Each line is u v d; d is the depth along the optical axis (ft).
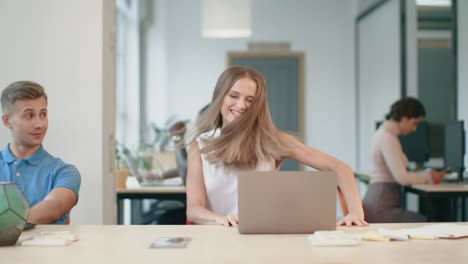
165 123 28.32
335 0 29.32
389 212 12.87
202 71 29.17
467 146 18.28
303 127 29.09
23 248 5.10
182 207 15.17
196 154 7.84
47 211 7.02
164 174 15.81
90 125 9.78
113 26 10.60
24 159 7.82
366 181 17.04
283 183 5.77
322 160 7.52
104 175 9.90
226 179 7.52
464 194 12.94
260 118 7.41
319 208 5.78
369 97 26.86
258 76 7.50
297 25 29.32
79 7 9.80
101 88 9.80
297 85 29.22
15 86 7.62
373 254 4.77
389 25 23.93
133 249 5.02
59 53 9.81
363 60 27.81
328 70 29.30
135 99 26.86
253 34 29.22
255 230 5.77
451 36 19.21
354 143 29.27
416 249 4.99
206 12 22.02
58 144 9.78
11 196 5.19
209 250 4.96
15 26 9.85
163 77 28.53
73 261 4.56
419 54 22.40
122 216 14.29
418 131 17.51
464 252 4.86
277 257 4.66
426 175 13.71
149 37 28.50
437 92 22.24
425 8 22.45
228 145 7.36
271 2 29.25
